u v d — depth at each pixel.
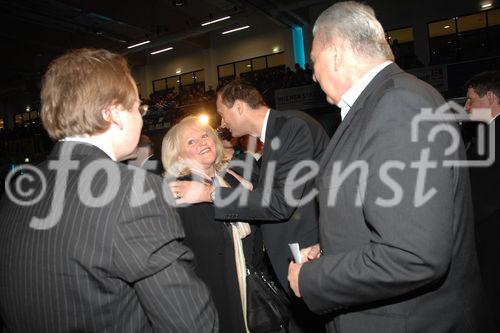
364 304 0.89
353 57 0.93
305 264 0.91
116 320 0.66
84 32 12.95
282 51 13.73
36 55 14.73
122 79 0.77
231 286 1.55
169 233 0.70
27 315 0.67
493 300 1.61
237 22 13.77
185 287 0.70
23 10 11.02
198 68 15.49
